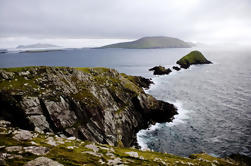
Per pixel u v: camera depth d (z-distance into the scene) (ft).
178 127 248.93
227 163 154.10
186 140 215.31
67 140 128.57
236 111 287.28
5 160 68.28
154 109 289.12
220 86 448.65
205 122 256.52
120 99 281.33
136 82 451.53
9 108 173.58
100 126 219.41
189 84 484.33
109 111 245.86
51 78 231.30
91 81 279.90
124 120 253.65
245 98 347.15
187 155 186.39
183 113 290.97
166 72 652.89
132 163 104.68
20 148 86.38
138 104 289.33
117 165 92.94
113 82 313.73
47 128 183.93
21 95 184.65
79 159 90.89
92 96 245.65
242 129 231.30
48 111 190.70
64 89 227.40
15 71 216.74
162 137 227.40
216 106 313.94
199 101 343.87
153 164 113.91
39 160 70.64
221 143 203.62
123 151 135.33
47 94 203.92
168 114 281.74
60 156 89.35
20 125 172.76
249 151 184.96
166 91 419.74
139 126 266.57
